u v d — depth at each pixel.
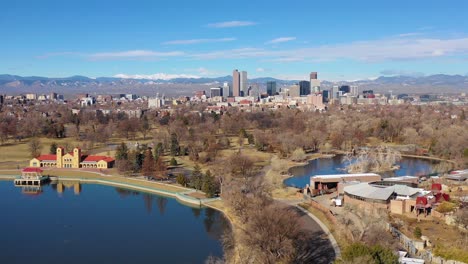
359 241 172.12
